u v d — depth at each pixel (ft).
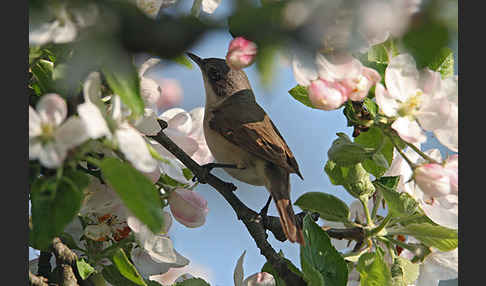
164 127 9.60
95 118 9.09
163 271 9.61
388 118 9.45
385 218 9.68
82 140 9.09
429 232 9.64
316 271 9.43
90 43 8.98
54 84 9.14
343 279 9.50
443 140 9.40
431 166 9.40
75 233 9.57
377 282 9.59
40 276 9.53
